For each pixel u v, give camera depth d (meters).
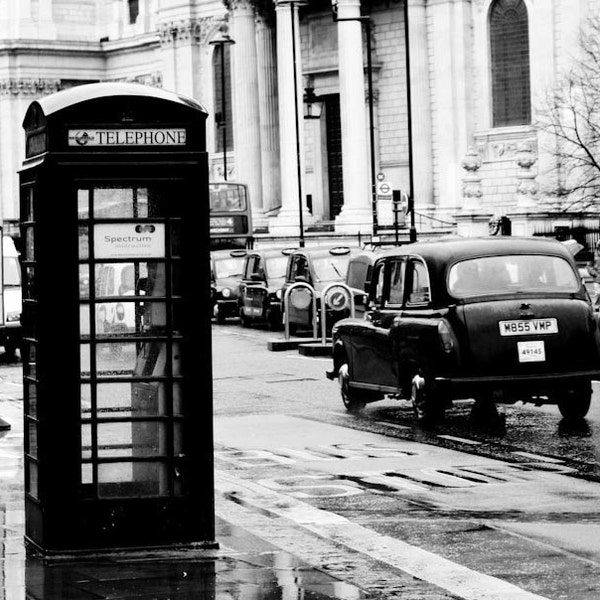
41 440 14.58
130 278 14.60
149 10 127.94
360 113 88.19
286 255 58.75
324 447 23.62
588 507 17.70
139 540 14.80
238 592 13.27
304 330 52.78
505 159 84.06
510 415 27.20
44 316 14.44
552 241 26.19
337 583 13.73
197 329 14.71
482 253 25.62
